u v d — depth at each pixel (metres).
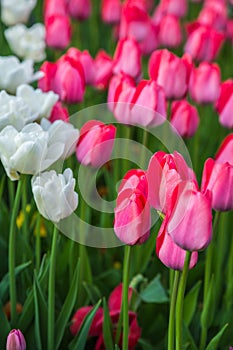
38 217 1.62
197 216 1.31
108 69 1.90
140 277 1.69
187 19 3.44
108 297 1.78
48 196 1.40
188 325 1.68
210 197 1.31
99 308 1.63
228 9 3.16
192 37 2.05
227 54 2.77
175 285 1.40
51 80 1.72
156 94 1.59
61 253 1.76
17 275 1.70
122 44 1.81
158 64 1.72
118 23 2.59
